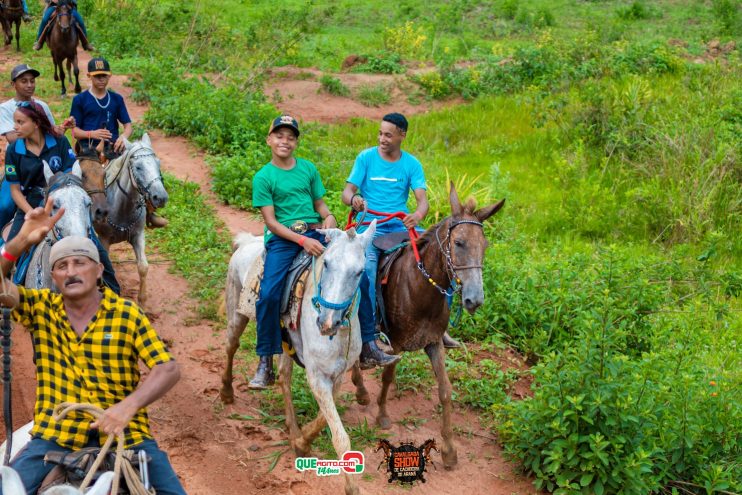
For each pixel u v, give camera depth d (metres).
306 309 5.80
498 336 8.77
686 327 8.91
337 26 29.55
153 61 20.08
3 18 20.98
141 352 3.97
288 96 20.27
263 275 6.09
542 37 23.67
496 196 12.89
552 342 8.83
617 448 6.11
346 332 5.71
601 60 21.00
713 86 18.06
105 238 8.59
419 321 6.38
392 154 6.81
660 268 10.77
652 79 20.33
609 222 12.91
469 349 8.70
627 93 16.25
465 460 6.74
